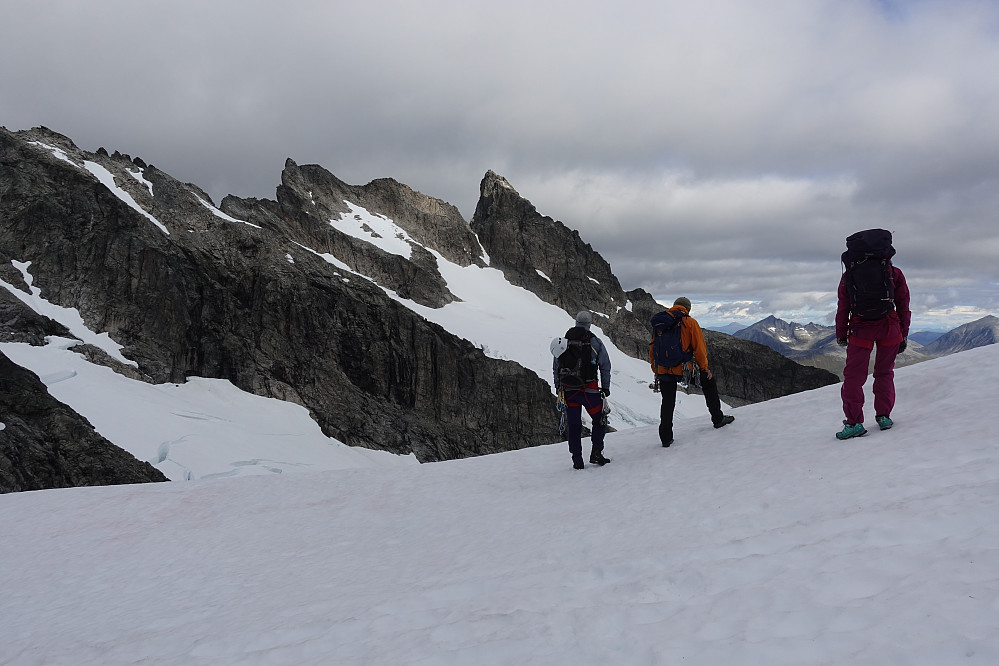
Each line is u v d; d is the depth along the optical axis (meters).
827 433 8.23
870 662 2.51
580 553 5.49
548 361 92.75
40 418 43.22
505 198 130.00
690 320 9.57
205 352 66.69
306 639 4.44
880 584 3.23
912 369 10.70
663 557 4.68
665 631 3.25
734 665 2.73
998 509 3.85
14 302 56.28
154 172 77.62
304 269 79.81
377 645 3.96
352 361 76.50
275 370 70.31
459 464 12.60
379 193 121.50
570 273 125.31
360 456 66.44
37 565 8.73
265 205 97.31
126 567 8.23
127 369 58.50
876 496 4.99
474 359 83.38
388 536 8.05
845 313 7.56
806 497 5.51
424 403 79.19
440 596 4.88
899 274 7.30
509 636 3.62
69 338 57.62
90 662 4.88
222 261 74.00
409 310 83.75
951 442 6.09
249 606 5.80
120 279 63.84
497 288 118.50
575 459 9.84
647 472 8.44
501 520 7.70
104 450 43.72
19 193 64.38
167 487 12.77
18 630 6.32
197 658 4.45
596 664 3.06
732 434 9.56
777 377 115.56
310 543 8.31
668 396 9.68
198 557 8.32
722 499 6.21
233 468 48.72
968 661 2.35
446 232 123.00
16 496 12.86
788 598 3.32
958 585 2.96
